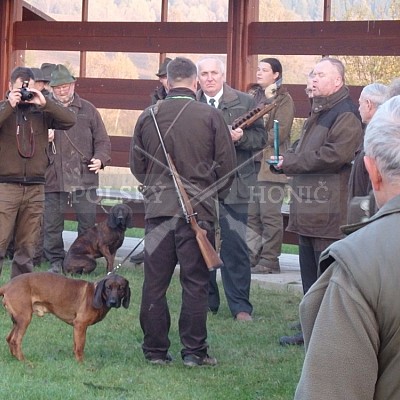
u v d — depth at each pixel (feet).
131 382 23.86
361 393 9.22
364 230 9.73
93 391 22.90
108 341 28.48
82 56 53.62
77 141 39.01
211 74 31.30
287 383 24.22
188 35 50.93
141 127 24.76
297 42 47.55
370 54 46.11
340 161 26.27
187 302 25.32
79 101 39.45
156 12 52.06
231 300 32.68
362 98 24.90
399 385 9.30
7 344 27.22
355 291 9.37
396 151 9.73
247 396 22.90
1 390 22.53
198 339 25.61
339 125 26.43
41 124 32.30
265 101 32.68
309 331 9.83
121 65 52.85
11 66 54.19
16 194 32.37
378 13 46.14
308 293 9.93
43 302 25.73
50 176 38.86
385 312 9.30
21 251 33.37
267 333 30.40
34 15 55.06
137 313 32.60
